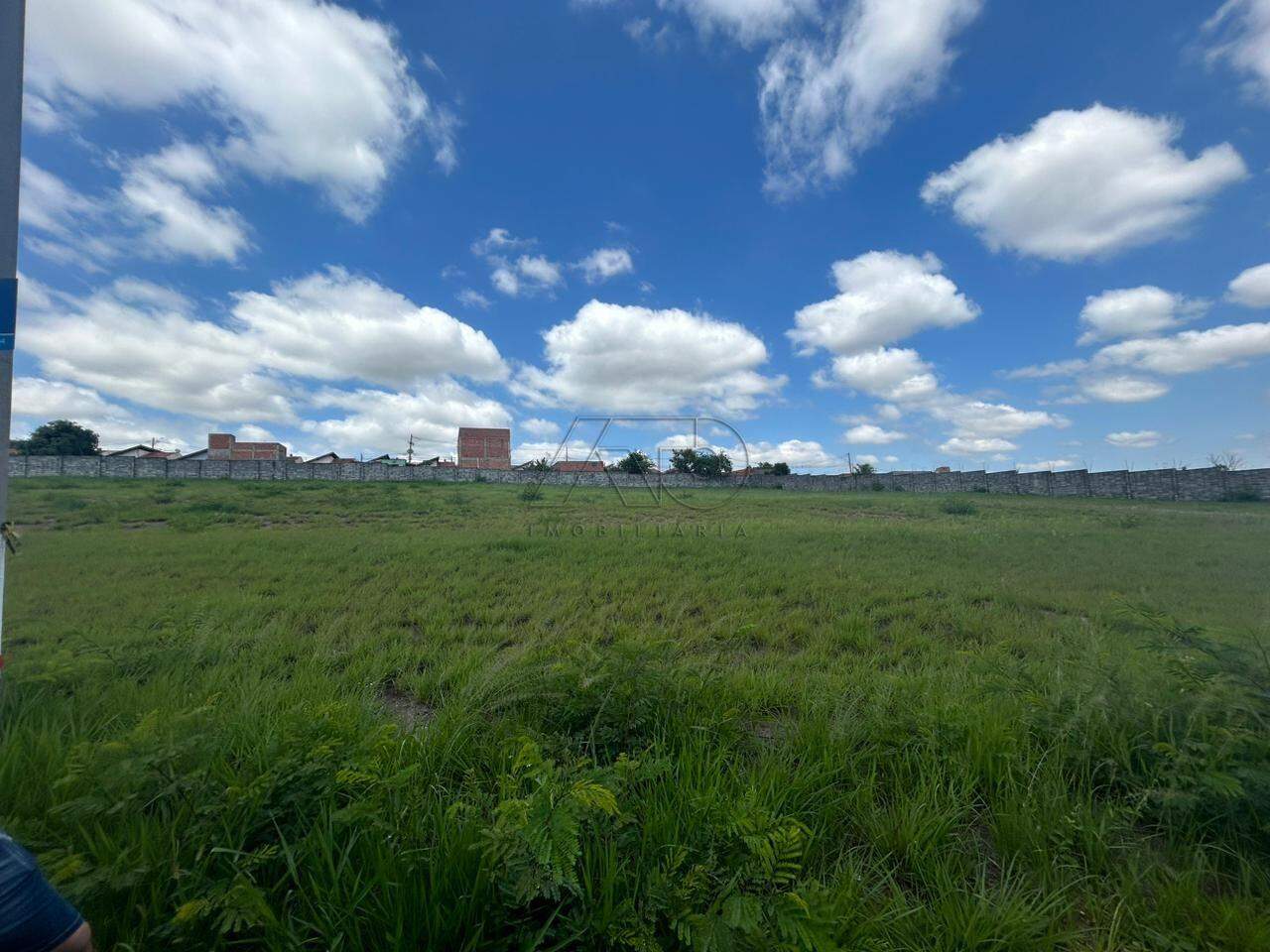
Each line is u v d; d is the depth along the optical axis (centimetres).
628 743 288
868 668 462
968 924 184
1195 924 191
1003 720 313
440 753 271
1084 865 223
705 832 203
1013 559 1169
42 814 211
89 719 315
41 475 4153
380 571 941
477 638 576
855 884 203
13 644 533
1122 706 292
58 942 110
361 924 174
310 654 492
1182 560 1175
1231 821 230
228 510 2152
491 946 170
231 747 256
